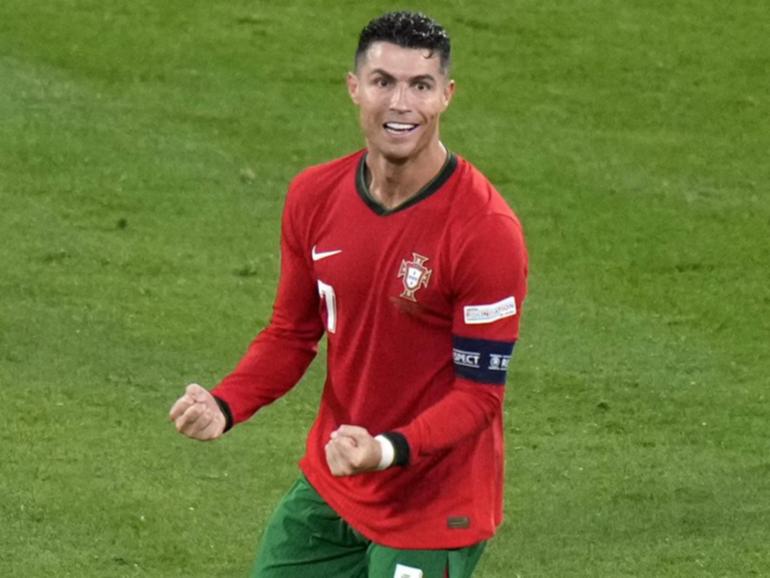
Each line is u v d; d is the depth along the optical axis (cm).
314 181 2089
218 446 3431
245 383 2173
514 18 6031
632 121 5462
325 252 2062
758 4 6275
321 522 2183
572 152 5222
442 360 2056
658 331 4144
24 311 4006
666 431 3634
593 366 3931
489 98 5531
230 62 5616
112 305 4078
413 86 1969
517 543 3073
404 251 2014
